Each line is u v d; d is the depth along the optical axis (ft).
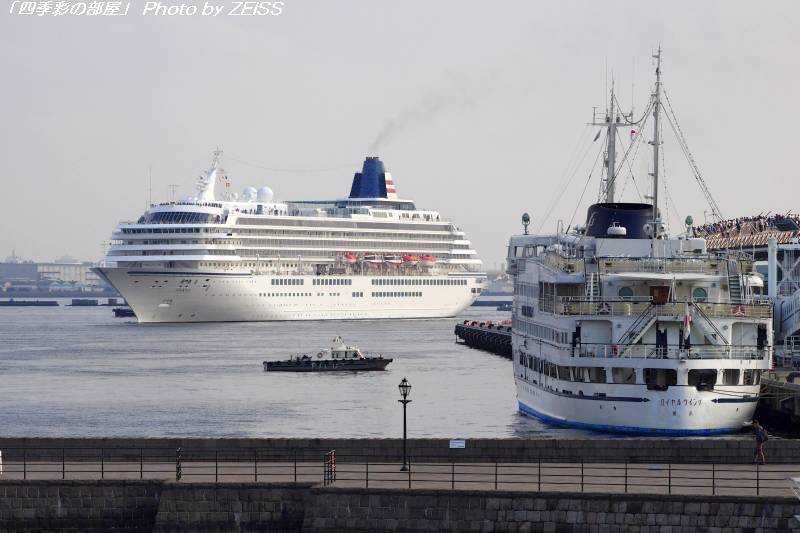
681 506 604.49
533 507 616.39
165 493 647.97
